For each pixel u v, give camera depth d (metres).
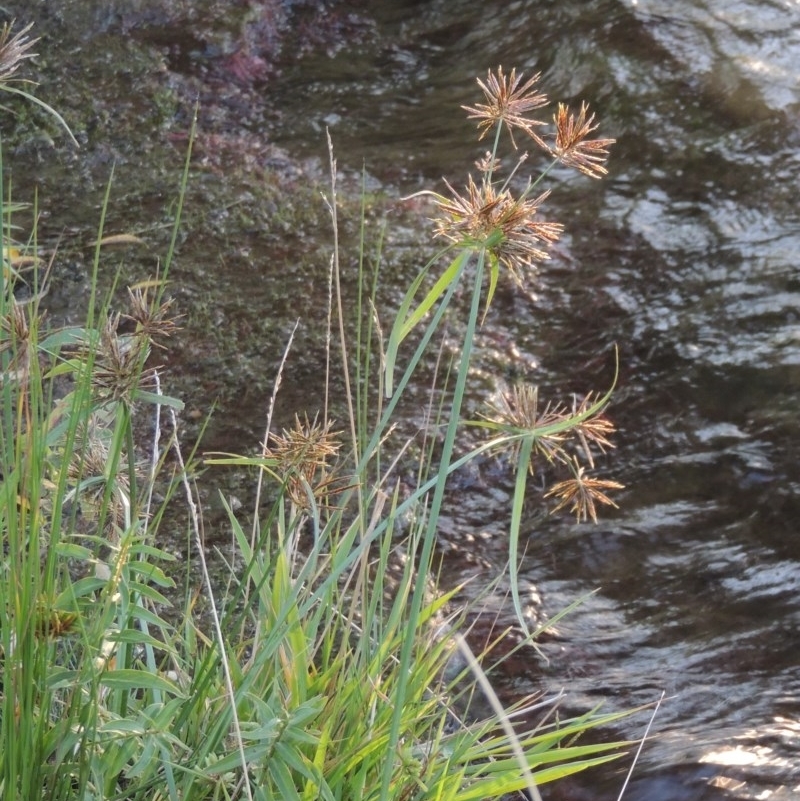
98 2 5.61
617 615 2.81
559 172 4.84
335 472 1.49
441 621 1.88
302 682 1.49
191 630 1.69
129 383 1.31
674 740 2.33
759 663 2.62
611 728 2.40
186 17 5.77
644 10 5.79
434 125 5.32
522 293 4.11
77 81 5.19
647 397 3.63
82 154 4.70
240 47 5.69
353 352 3.69
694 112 5.11
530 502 3.21
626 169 4.84
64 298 3.71
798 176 4.69
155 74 5.36
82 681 1.31
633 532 3.09
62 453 1.47
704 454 3.37
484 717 2.43
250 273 4.05
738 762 2.20
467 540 3.04
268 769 1.36
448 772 1.54
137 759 1.46
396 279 4.11
